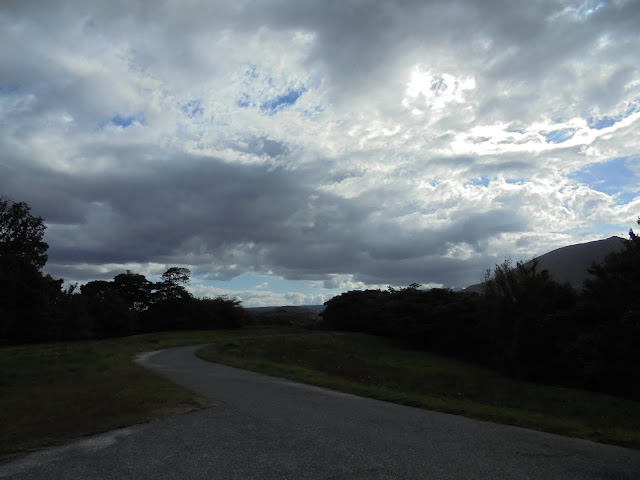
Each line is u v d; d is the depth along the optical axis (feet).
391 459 19.99
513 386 98.73
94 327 224.94
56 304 209.56
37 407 32.37
